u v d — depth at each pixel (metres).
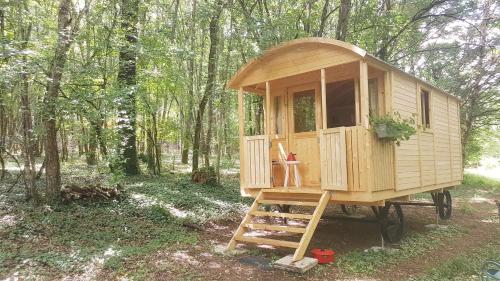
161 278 5.40
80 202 9.04
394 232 7.98
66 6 8.63
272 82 8.80
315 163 8.23
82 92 8.55
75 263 5.73
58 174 8.79
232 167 21.33
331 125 8.30
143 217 8.70
